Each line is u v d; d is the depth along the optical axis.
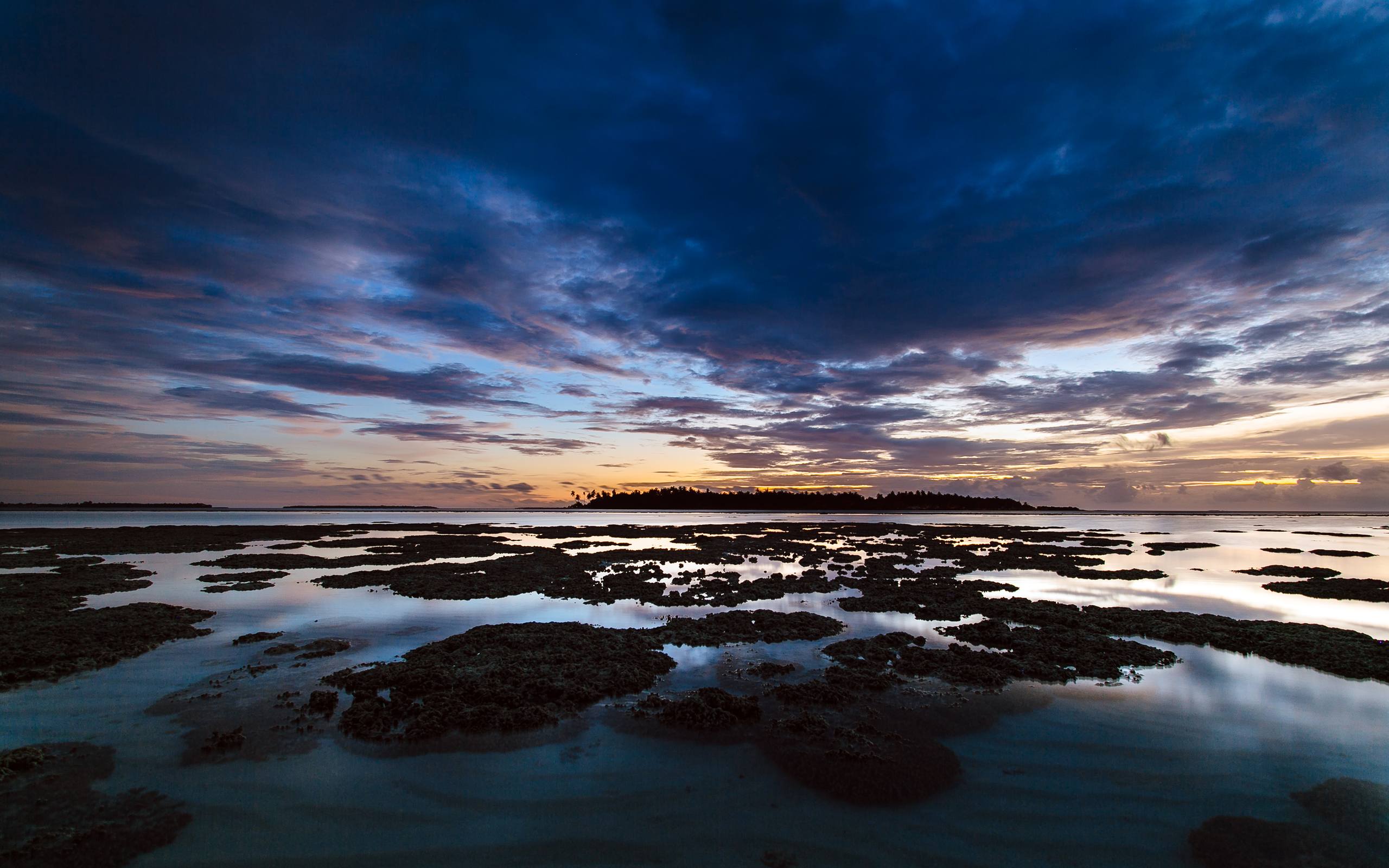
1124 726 11.38
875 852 7.68
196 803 8.70
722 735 11.05
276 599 23.52
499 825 8.27
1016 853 7.64
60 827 8.07
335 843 7.84
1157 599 24.33
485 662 14.89
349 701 12.57
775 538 54.81
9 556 36.78
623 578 28.56
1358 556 41.03
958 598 23.78
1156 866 7.38
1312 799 8.81
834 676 14.00
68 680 13.77
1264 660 15.54
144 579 28.09
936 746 10.58
